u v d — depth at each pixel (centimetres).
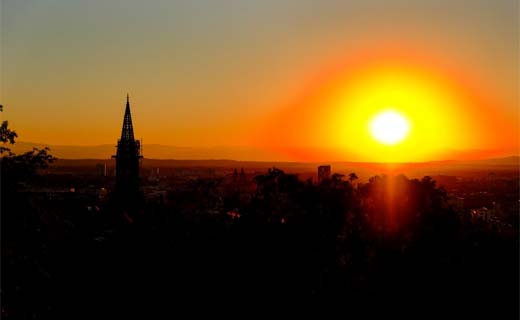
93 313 5338
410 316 5294
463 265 5341
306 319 5466
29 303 4794
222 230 6438
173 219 7838
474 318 5188
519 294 5219
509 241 5666
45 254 5691
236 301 5653
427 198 5875
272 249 5684
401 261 5397
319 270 5606
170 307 5659
